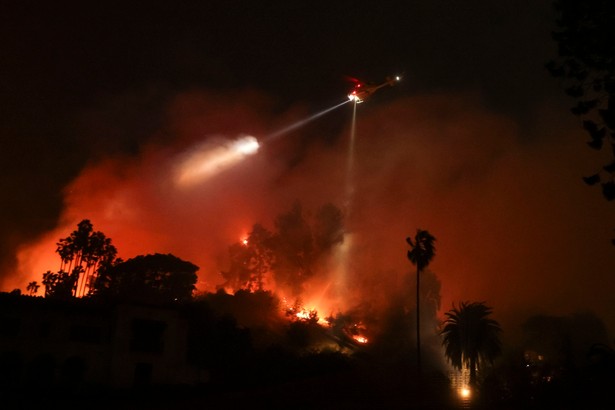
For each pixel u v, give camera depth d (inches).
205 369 2137.1
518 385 1408.7
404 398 1622.8
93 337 2032.5
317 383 1872.5
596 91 856.9
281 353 2471.7
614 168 830.5
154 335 2110.0
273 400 1605.6
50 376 1866.4
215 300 3757.4
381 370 2223.2
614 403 1097.4
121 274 3774.6
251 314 3681.1
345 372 2108.8
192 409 1488.7
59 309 2010.3
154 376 2038.6
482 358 2960.1
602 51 836.6
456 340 3068.4
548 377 1398.9
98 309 2091.5
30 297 2021.4
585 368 1202.0
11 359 1851.6
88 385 1849.2
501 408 1342.3
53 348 1941.4
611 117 821.2
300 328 3459.6
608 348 1092.5
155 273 3764.8
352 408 1481.3
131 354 2027.6
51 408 1480.1
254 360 2283.5
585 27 847.1
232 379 2047.2
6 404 1480.1
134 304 2111.2
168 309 2176.4
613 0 814.5
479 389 1606.8
